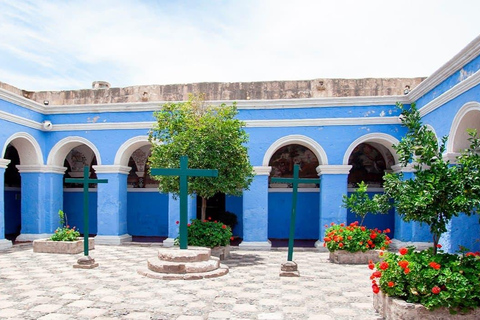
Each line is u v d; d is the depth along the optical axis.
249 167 10.94
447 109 10.07
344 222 13.25
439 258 5.71
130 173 17.58
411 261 5.73
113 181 14.41
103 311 6.08
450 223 9.71
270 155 13.69
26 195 14.49
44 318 5.75
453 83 9.76
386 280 5.62
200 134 10.10
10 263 10.13
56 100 15.35
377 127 13.33
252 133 13.75
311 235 16.28
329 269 9.59
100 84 16.09
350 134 13.42
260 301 6.68
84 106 14.45
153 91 14.77
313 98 13.43
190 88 14.48
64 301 6.59
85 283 7.84
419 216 5.85
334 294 7.16
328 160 13.45
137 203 17.47
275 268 9.65
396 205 6.17
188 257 8.62
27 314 5.92
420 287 5.23
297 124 13.58
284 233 16.44
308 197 16.39
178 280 8.11
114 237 14.24
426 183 5.75
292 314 6.02
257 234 13.53
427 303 5.11
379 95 13.76
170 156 10.20
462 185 5.53
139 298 6.79
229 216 16.00
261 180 13.63
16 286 7.61
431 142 6.05
